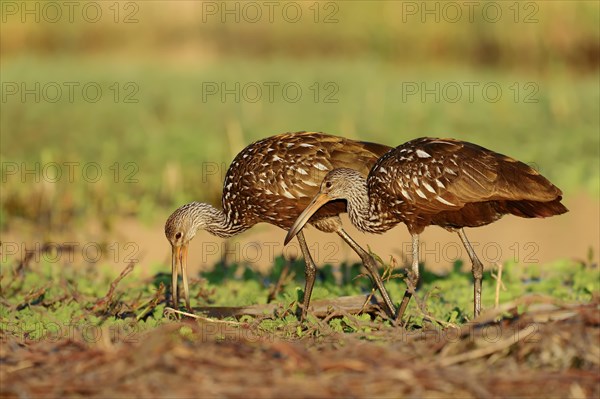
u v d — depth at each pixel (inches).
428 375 665.0
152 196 1716.3
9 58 2967.5
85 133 2102.6
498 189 933.2
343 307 989.8
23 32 3176.7
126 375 668.7
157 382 658.2
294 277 1221.1
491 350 700.7
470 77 2546.8
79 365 685.9
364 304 979.3
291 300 1008.9
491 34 2864.2
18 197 1616.6
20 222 1577.3
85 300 1056.8
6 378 680.4
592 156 1875.0
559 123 2076.8
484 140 1979.6
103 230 1546.5
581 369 693.9
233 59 2974.9
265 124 2113.7
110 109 2241.6
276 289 1130.0
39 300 1078.4
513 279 1197.1
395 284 1155.3
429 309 1025.5
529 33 2812.5
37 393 660.7
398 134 2027.6
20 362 716.7
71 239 1497.3
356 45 3029.0
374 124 2091.5
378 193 1013.2
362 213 1037.8
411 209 987.9
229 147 1931.6
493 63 2851.9
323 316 964.0
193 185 1742.1
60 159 1908.2
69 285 1104.2
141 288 1151.0
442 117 2111.2
